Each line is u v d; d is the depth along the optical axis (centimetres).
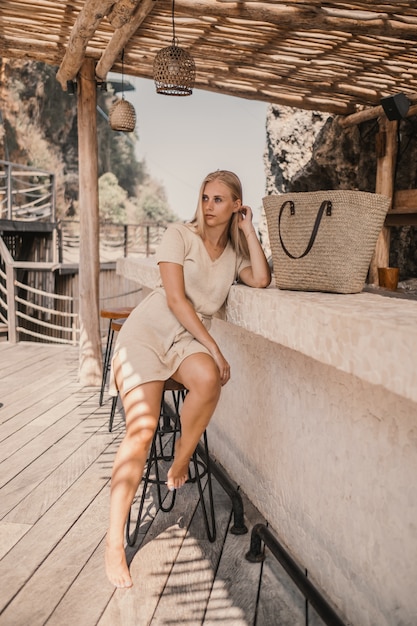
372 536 186
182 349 228
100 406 470
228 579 226
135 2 344
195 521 275
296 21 344
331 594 214
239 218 247
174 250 233
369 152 619
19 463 346
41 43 485
